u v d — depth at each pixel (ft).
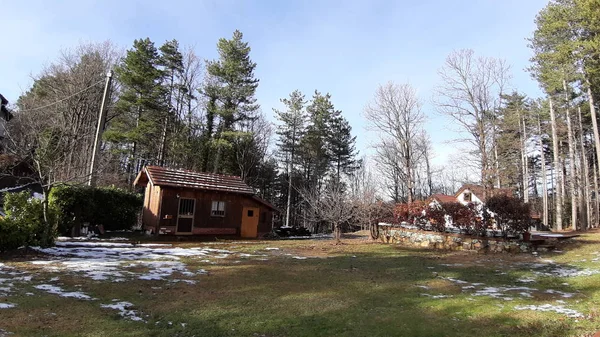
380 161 112.27
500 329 17.08
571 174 96.53
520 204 47.57
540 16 82.74
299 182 137.18
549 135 112.98
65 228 50.31
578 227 102.99
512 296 24.02
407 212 59.36
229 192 65.98
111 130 91.86
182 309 18.98
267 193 143.23
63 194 50.24
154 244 47.62
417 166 123.54
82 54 86.43
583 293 25.00
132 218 65.77
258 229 70.79
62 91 77.97
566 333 16.43
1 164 56.80
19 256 31.01
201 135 105.70
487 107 77.20
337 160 144.15
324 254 44.65
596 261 37.50
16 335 13.69
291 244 55.31
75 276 24.52
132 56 93.61
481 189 86.58
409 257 43.29
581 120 104.32
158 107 98.02
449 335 16.30
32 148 50.37
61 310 17.25
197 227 62.49
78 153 77.41
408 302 22.12
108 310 17.88
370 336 16.03
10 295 18.92
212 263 33.94
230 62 99.04
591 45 58.08
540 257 41.93
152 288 22.95
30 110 59.52
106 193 60.70
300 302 21.38
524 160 111.96
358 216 62.95
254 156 121.08
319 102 133.69
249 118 105.40
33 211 34.91
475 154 77.87
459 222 51.49
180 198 60.90
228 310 19.22
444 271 33.76
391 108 93.91
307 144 130.52
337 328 17.01
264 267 32.96
